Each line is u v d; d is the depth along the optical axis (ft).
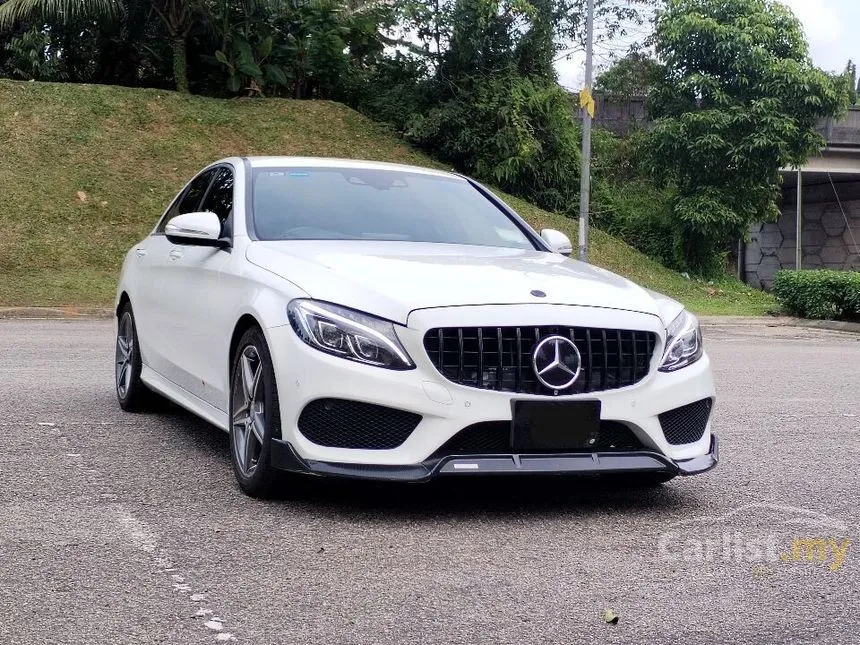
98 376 26.40
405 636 9.39
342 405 13.01
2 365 28.19
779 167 80.74
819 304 65.16
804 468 17.88
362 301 13.32
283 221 16.65
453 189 19.26
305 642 9.18
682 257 83.25
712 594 10.87
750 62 79.05
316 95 85.56
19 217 62.75
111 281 58.39
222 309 15.66
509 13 80.89
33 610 9.84
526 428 13.19
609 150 87.81
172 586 10.63
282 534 12.66
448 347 13.14
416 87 82.53
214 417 16.16
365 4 84.12
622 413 13.69
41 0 70.79
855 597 10.87
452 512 14.02
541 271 15.10
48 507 13.60
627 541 12.90
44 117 71.10
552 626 9.76
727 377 32.04
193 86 81.92
